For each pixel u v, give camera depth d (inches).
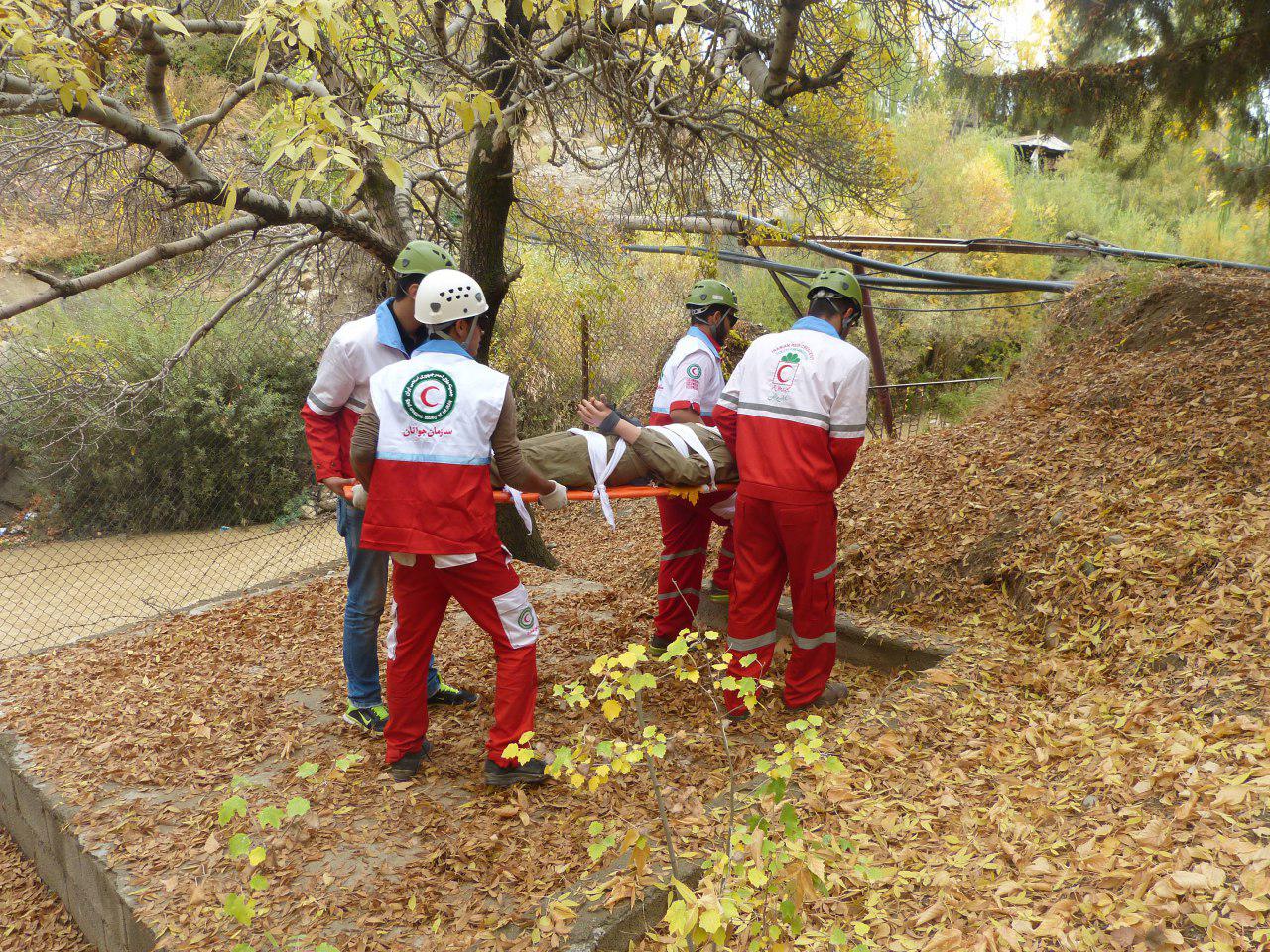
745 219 287.9
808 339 153.3
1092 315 345.7
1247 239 778.2
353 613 157.9
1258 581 150.3
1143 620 157.5
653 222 344.5
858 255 378.9
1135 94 263.1
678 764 145.2
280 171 300.8
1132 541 178.7
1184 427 220.4
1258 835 94.2
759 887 88.2
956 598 197.0
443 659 192.2
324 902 112.7
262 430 466.3
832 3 258.7
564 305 496.4
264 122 126.3
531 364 484.4
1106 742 125.0
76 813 138.6
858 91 287.3
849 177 285.9
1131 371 273.1
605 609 223.1
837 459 152.9
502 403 128.2
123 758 156.2
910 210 703.7
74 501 436.5
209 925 110.3
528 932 102.3
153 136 183.9
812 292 161.5
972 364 747.4
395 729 141.9
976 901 96.3
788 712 164.1
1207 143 388.5
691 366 180.2
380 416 126.5
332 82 209.6
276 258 303.6
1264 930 81.7
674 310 560.1
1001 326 719.1
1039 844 105.0
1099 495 201.2
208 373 451.2
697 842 115.3
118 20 160.6
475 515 127.6
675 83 222.1
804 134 264.1
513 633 134.3
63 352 402.3
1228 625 144.1
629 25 200.8
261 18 125.6
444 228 326.0
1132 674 146.3
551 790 136.7
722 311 185.2
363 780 143.6
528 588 242.1
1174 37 249.9
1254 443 199.9
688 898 75.4
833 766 84.5
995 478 231.3
